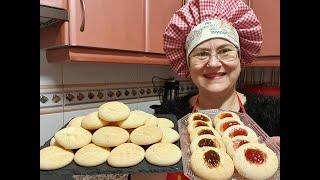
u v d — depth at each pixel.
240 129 0.54
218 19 0.69
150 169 0.42
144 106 1.32
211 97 0.77
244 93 0.86
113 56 0.89
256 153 0.45
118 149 0.45
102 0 0.81
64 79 0.95
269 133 0.70
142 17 0.97
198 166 0.43
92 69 1.06
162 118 0.60
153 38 1.02
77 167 0.42
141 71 1.30
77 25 0.75
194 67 0.71
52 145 0.46
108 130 0.47
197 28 0.68
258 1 1.15
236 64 0.69
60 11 0.70
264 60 1.18
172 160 0.43
